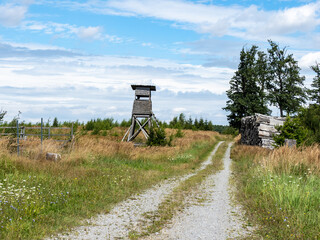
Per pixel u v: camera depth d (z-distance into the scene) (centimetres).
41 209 737
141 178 1276
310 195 853
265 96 5597
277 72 5478
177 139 2992
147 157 1939
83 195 908
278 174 1171
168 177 1392
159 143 2384
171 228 675
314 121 2039
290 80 5312
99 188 1006
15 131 1895
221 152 2867
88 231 640
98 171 1298
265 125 2438
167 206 865
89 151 1773
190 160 2059
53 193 884
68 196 875
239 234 634
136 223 707
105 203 855
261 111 5588
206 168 1767
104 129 3450
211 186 1192
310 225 669
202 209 842
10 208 704
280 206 783
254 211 796
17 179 1030
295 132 1917
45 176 1116
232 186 1191
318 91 4941
